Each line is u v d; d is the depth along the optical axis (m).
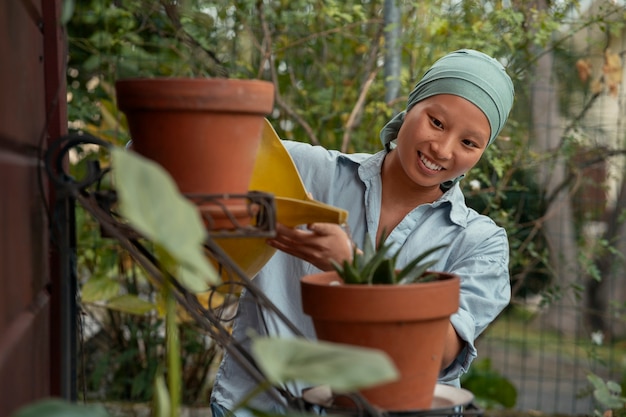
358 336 1.30
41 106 1.67
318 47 3.99
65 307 1.43
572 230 4.36
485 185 4.07
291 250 1.60
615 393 3.91
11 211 1.30
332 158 2.14
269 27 3.85
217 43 3.77
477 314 1.90
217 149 1.36
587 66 3.98
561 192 4.39
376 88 3.84
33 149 1.54
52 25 1.71
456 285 1.36
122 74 3.72
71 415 1.01
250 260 1.61
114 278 3.98
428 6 3.62
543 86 4.25
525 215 4.13
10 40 1.31
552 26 3.58
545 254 3.96
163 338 3.88
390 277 1.35
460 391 1.47
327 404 1.38
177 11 3.60
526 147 3.92
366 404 1.29
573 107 4.46
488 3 3.73
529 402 5.06
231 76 3.76
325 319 1.31
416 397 1.34
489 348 5.88
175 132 1.35
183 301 1.44
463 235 2.04
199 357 3.98
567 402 5.09
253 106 1.37
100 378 3.75
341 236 1.57
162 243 0.99
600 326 6.41
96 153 3.71
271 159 1.67
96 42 3.67
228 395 2.07
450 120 1.86
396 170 2.05
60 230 1.42
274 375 0.99
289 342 1.05
